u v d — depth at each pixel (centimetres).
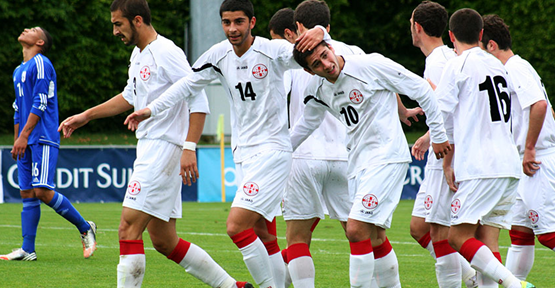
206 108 1758
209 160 5509
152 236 1805
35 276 2150
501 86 1725
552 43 10450
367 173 1652
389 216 1655
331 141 1953
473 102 1709
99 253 2684
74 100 10250
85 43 10106
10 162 5056
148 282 2116
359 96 1645
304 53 1605
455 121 1734
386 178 1633
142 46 1812
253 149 1752
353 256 1653
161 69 1775
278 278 1955
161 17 10556
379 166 1639
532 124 1936
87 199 5212
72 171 5178
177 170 1775
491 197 1678
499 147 1684
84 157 5209
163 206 1748
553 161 1989
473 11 1803
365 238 1650
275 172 1730
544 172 1981
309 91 1753
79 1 10062
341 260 2606
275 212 1758
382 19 11038
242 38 1681
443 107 1723
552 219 1973
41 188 2470
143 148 1758
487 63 1733
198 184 5484
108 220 3931
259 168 1723
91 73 10312
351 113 1675
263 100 1728
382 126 1647
